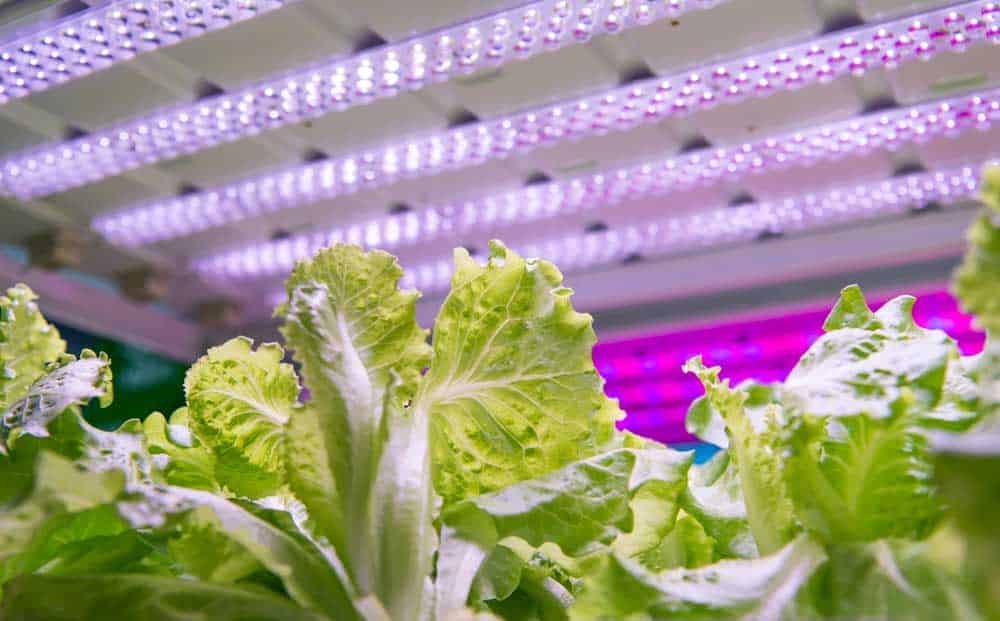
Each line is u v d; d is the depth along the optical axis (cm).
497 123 258
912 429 45
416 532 50
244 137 276
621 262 344
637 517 57
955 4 209
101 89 254
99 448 53
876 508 45
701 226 314
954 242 296
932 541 40
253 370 60
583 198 293
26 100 258
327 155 284
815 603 41
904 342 49
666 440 345
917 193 283
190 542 47
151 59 241
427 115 263
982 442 30
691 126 267
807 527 45
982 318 37
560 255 334
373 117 265
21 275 339
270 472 60
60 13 225
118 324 375
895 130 250
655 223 317
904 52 218
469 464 59
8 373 67
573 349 60
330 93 242
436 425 59
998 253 37
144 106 260
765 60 228
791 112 254
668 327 347
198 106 254
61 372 56
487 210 305
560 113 252
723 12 217
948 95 242
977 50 226
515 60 238
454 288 60
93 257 348
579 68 240
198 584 46
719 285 333
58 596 45
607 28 215
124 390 381
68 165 280
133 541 52
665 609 41
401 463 51
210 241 350
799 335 328
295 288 53
